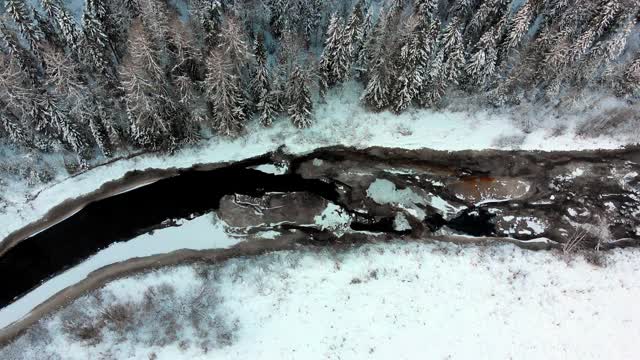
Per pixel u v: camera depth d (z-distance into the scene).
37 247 39.47
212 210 41.34
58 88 36.81
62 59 35.97
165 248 39.47
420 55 39.69
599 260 37.69
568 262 37.66
